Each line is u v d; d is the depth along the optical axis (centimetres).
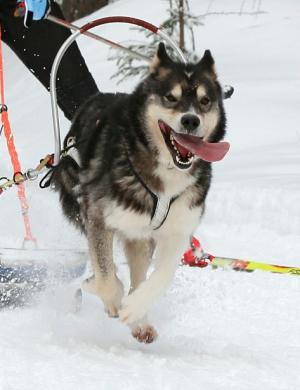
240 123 1812
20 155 1777
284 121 1805
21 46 954
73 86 958
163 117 681
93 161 727
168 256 705
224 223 1234
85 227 749
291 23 2556
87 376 551
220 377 579
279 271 866
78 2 3122
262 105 1916
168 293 865
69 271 806
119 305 719
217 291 891
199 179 699
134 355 634
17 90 2647
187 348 689
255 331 759
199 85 698
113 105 740
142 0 2928
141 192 690
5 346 618
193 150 656
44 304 777
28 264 790
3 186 853
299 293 892
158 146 682
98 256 711
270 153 1595
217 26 2616
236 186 1315
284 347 703
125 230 712
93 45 2727
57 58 797
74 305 775
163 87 691
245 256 1070
